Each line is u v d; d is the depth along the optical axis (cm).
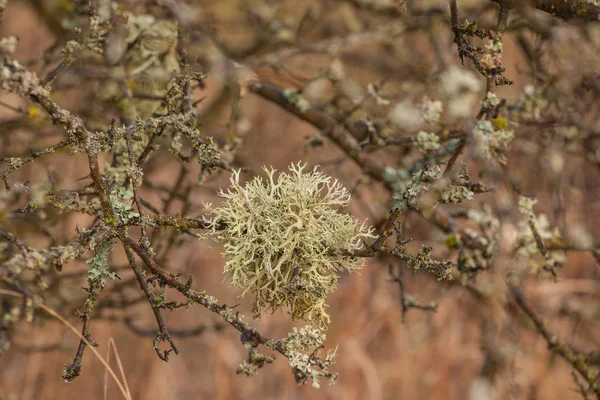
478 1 271
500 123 173
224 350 388
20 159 131
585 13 155
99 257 136
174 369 416
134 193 138
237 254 133
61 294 276
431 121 199
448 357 377
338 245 136
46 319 262
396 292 391
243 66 221
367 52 420
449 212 228
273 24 326
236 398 396
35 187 222
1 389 346
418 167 217
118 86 216
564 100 228
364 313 384
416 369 381
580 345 366
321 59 386
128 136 142
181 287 131
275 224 133
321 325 133
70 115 128
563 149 256
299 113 233
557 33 162
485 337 266
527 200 212
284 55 290
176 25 208
